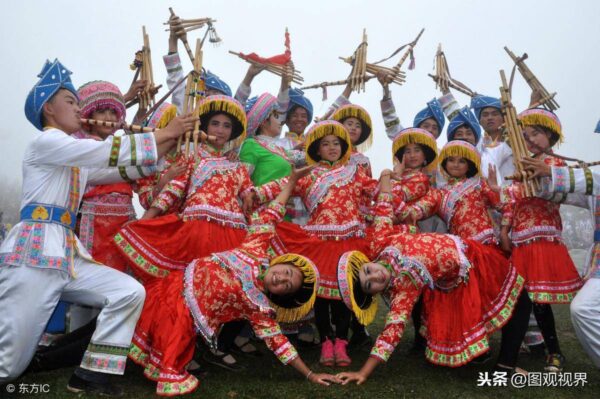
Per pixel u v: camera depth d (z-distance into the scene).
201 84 3.42
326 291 3.61
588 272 3.51
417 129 4.48
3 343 2.69
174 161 3.89
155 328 3.03
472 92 5.49
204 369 3.33
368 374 3.11
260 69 4.93
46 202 2.88
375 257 3.59
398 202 4.07
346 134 4.12
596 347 3.18
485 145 5.23
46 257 2.77
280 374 3.33
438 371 3.52
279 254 3.80
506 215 4.04
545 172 3.41
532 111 4.09
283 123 5.09
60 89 3.02
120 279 2.93
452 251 3.34
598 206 3.47
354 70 5.05
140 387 3.03
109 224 3.64
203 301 3.02
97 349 2.82
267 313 3.07
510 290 3.41
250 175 4.59
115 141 2.90
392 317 3.21
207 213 3.59
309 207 3.99
